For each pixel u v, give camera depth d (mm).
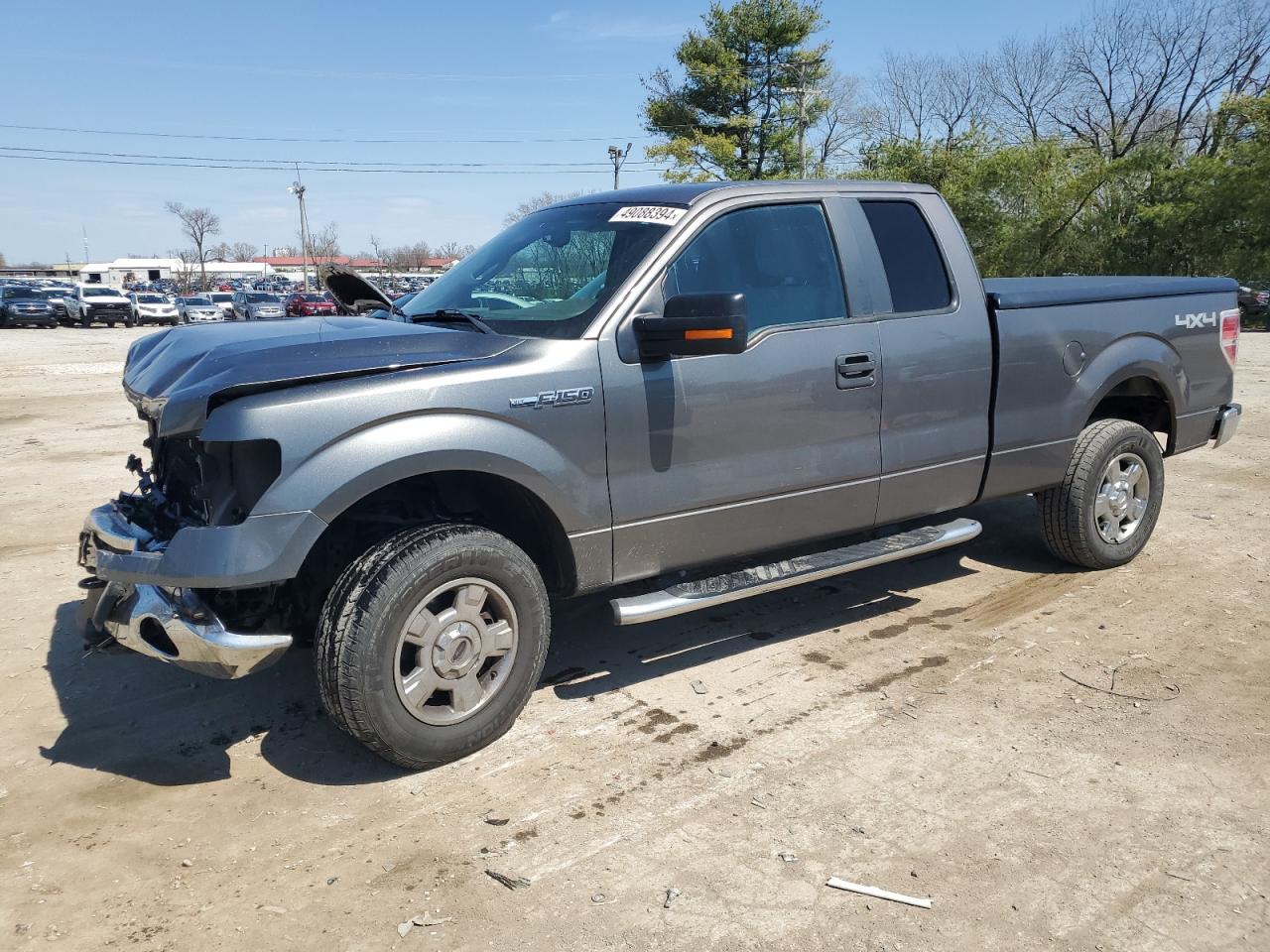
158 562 3035
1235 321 5703
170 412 3029
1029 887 2725
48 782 3363
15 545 6109
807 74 42812
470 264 4402
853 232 4215
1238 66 45438
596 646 4504
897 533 4781
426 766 3346
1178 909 2625
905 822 3043
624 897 2701
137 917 2656
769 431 3904
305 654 4453
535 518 3600
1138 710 3762
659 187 4172
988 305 4598
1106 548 5273
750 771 3363
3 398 13867
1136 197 36969
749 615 4867
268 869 2863
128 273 107250
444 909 2666
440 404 3205
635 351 3580
